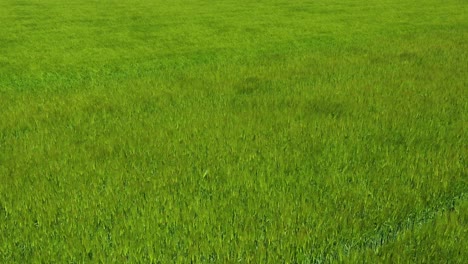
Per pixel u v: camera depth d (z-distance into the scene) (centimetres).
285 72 1096
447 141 592
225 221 384
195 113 747
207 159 540
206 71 1166
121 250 345
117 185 469
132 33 2133
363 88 884
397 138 605
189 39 1956
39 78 1270
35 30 2189
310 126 657
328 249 351
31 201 434
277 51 1648
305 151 564
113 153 576
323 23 2409
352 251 344
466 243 346
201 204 419
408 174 479
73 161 548
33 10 2961
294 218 389
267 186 455
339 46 1620
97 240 354
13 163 542
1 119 752
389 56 1283
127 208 416
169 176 488
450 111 714
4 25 2305
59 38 1988
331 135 615
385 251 341
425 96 808
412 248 346
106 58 1573
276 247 349
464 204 412
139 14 2816
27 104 855
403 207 411
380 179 471
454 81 925
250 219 384
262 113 735
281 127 660
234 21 2517
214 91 913
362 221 384
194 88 945
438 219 384
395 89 873
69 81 1212
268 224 385
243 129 650
